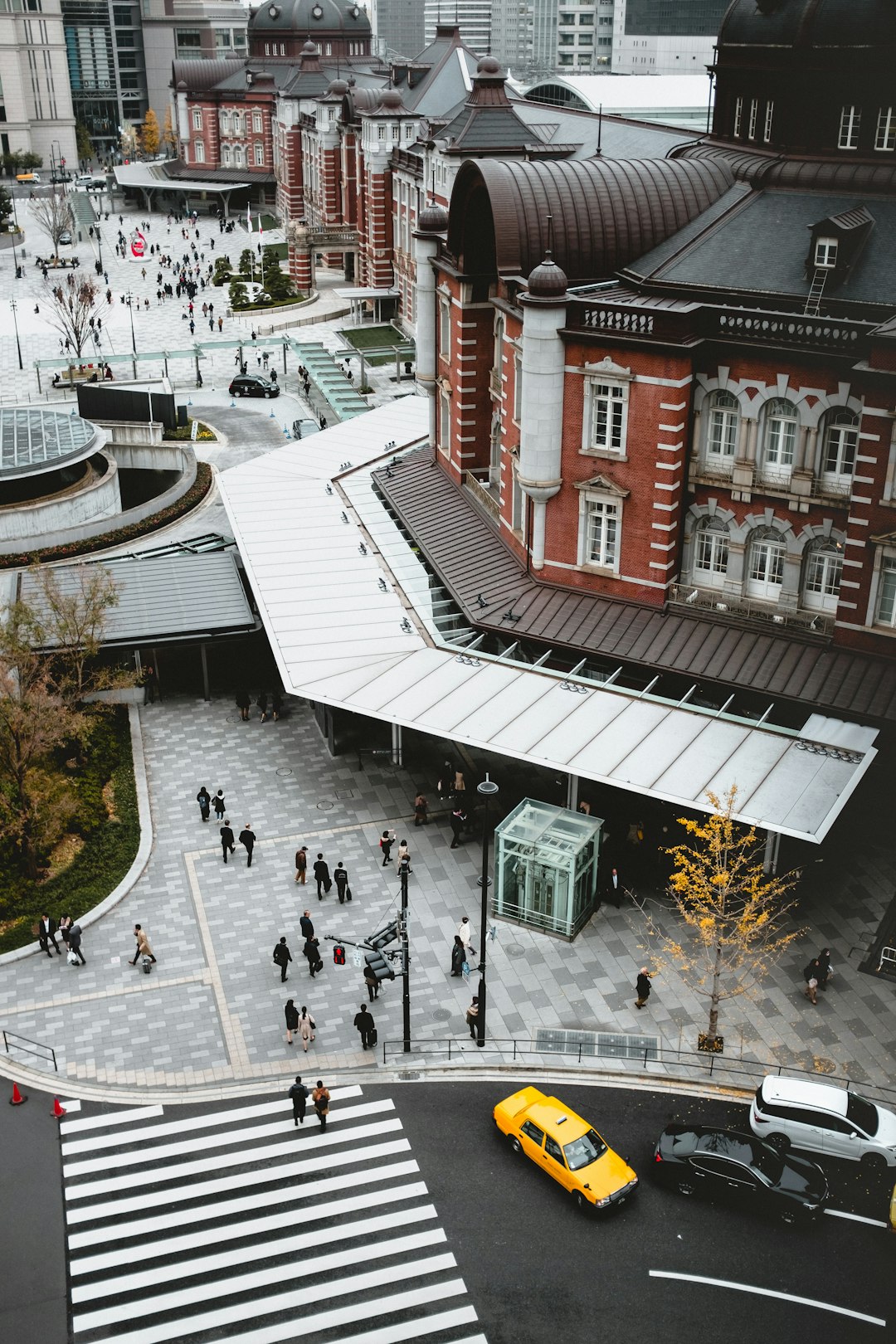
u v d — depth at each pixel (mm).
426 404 85438
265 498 70062
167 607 62469
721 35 56719
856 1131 35156
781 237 51531
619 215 55219
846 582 47531
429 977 43281
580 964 43656
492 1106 37906
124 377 117312
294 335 129125
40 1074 39562
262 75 194750
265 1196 34812
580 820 46125
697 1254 32656
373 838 50875
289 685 50531
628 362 49656
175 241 178625
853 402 46250
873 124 51156
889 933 44156
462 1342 30391
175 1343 30703
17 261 161750
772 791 42719
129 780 54875
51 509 78500
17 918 46406
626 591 53688
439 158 101938
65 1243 33656
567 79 160375
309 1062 39812
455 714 48031
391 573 60688
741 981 42719
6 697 46938
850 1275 32031
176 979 43594
